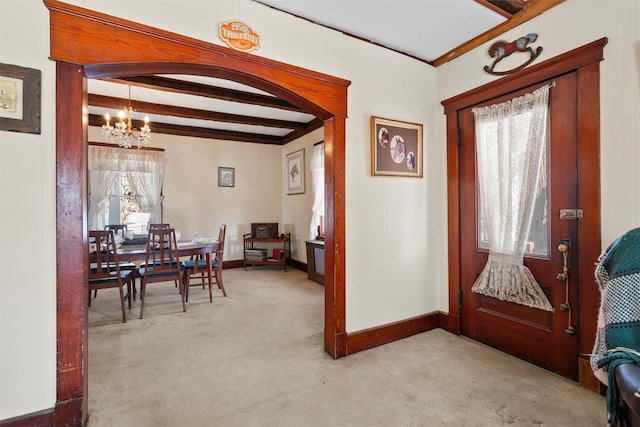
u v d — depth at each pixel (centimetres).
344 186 242
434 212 293
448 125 283
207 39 191
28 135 149
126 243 431
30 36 149
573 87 199
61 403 154
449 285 285
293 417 168
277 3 210
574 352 200
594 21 188
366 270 254
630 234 117
